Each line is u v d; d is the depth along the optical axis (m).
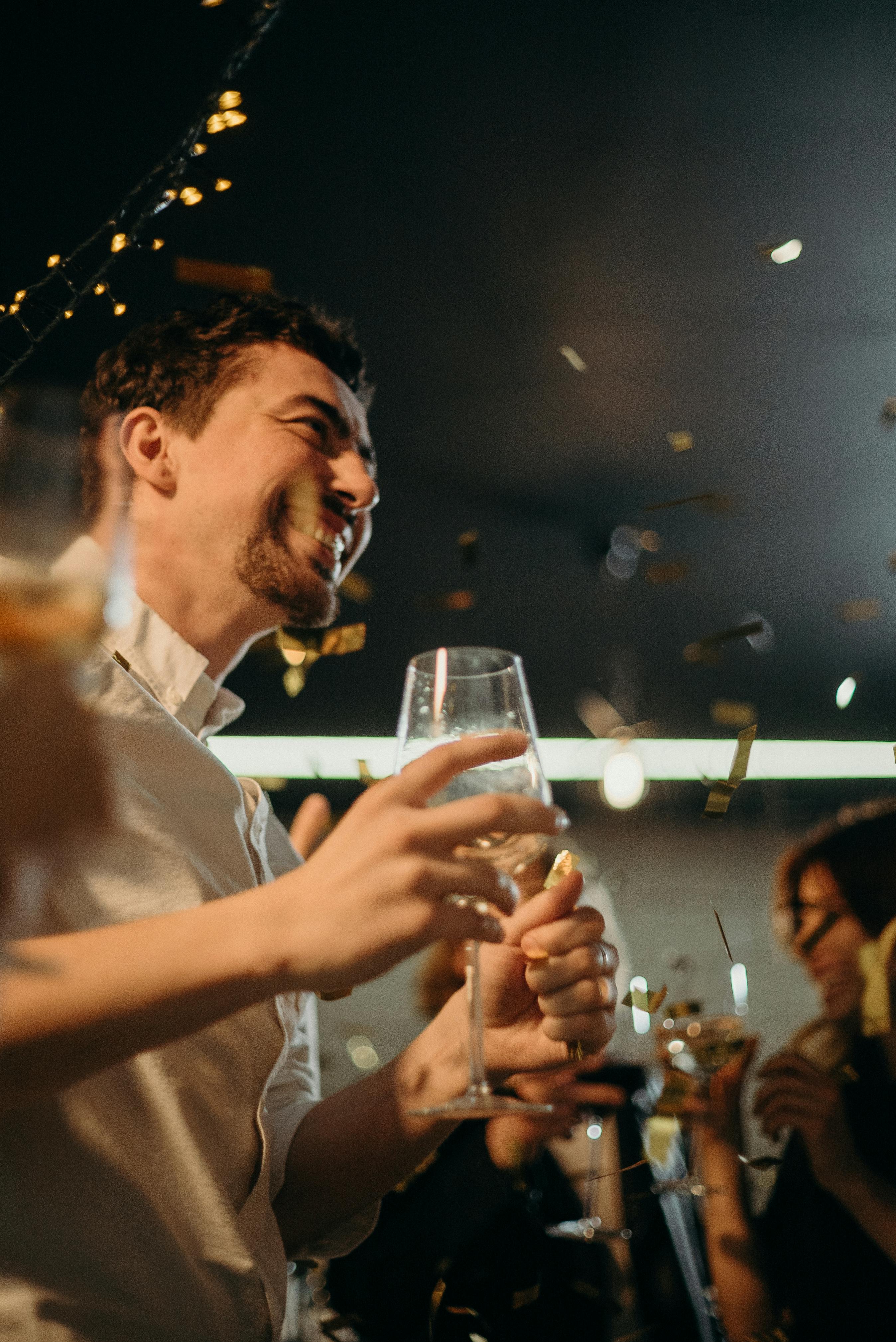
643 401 3.92
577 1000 0.92
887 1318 1.46
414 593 4.93
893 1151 1.57
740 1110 1.63
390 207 2.97
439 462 4.20
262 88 2.54
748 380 3.84
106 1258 0.75
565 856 1.00
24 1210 0.73
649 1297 1.47
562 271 3.28
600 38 2.51
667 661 5.67
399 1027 4.88
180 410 1.21
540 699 5.86
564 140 2.81
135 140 2.52
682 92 2.69
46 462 0.42
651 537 4.49
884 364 3.76
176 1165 0.80
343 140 2.72
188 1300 0.77
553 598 5.11
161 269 2.77
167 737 0.93
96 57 2.30
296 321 1.31
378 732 5.70
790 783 6.41
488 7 2.41
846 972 1.63
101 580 0.42
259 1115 0.91
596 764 6.27
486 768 0.85
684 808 6.48
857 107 2.74
